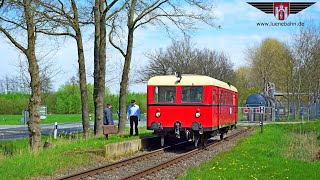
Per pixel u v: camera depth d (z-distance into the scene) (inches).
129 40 1061.1
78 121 2443.4
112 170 577.6
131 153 774.5
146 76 2679.6
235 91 1170.6
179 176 516.7
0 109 2974.9
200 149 831.1
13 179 480.4
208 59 2859.3
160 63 2667.3
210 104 820.0
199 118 815.1
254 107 2010.3
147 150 833.5
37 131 751.1
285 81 2407.7
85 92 1017.5
